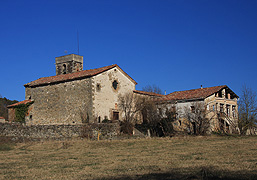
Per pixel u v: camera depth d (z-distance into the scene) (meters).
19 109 42.91
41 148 26.56
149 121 39.19
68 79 39.75
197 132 37.50
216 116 41.66
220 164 14.74
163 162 16.53
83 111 38.19
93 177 13.05
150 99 42.28
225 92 46.22
